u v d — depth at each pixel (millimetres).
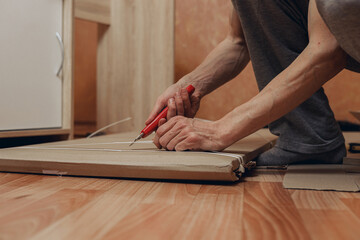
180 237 477
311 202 666
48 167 919
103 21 2289
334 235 485
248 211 606
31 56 1505
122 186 803
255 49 1077
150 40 2295
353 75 2352
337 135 1068
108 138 1377
